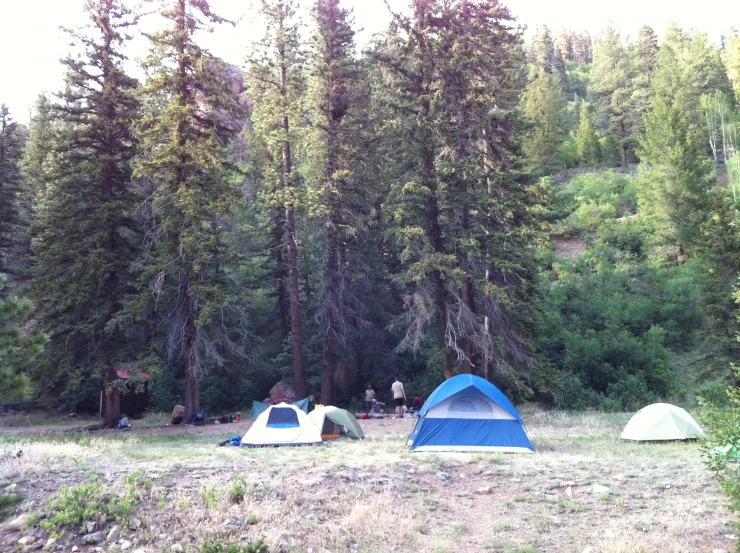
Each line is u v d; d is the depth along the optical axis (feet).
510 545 23.34
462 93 75.25
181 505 26.78
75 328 67.00
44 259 68.54
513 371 75.31
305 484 30.73
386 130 80.84
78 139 72.95
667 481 31.55
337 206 91.50
